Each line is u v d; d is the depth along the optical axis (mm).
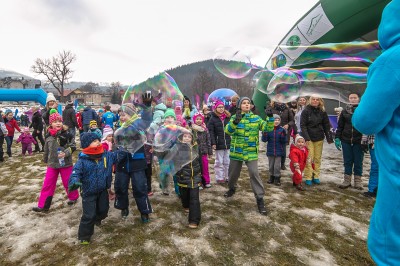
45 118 6172
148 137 3289
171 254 2488
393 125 1008
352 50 4773
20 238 2785
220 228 3004
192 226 2996
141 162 3131
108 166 2855
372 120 1036
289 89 6316
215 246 2627
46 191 3457
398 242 967
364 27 8133
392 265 991
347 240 2752
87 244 2658
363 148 4223
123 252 2520
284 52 9188
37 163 6566
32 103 44656
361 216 3326
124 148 2908
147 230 2961
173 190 4383
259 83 6379
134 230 2961
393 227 986
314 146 4676
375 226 1082
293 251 2545
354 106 4289
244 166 6168
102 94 76875
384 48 1091
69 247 2613
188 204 3416
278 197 3994
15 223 3137
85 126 8898
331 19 8336
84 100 73875
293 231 2938
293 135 6211
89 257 2439
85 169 2682
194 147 3195
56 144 3500
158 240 2738
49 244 2670
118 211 3504
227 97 7902
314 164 4703
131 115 3004
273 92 6234
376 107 1009
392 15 1028
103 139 4051
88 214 2672
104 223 3143
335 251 2551
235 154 3639
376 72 1026
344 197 3998
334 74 5430
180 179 3145
